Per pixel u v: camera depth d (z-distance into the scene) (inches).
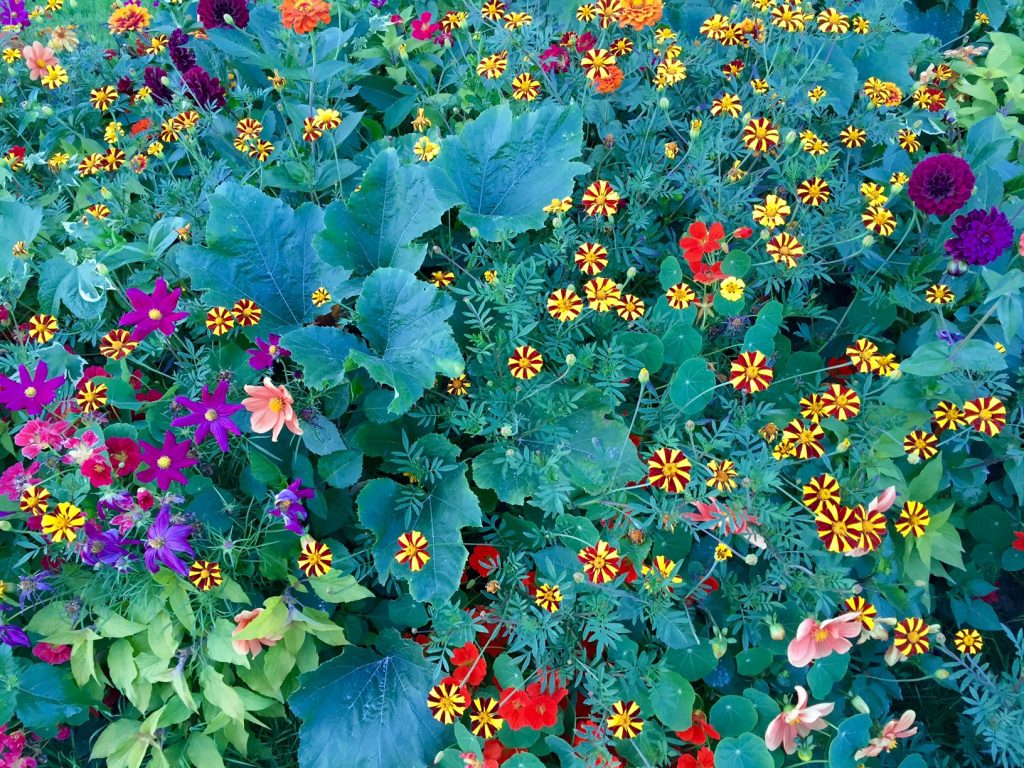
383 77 58.1
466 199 48.5
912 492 42.4
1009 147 54.1
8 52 60.5
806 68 50.8
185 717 40.4
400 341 43.6
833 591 39.3
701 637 40.6
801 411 42.1
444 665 40.4
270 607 39.6
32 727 41.1
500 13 52.1
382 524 41.9
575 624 40.7
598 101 51.0
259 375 45.3
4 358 47.8
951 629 46.8
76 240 51.6
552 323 45.3
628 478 41.2
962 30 70.2
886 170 52.1
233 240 46.6
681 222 50.8
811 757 39.8
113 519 39.1
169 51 57.7
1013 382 47.1
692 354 43.7
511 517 43.0
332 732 40.9
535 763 38.1
